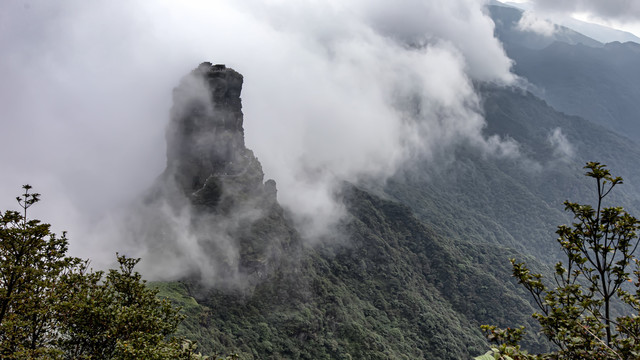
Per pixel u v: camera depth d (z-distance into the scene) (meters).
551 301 11.58
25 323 17.80
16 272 17.75
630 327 10.99
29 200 18.83
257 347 112.06
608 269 11.10
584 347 10.60
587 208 11.38
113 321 20.12
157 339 20.02
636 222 10.73
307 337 126.31
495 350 10.54
